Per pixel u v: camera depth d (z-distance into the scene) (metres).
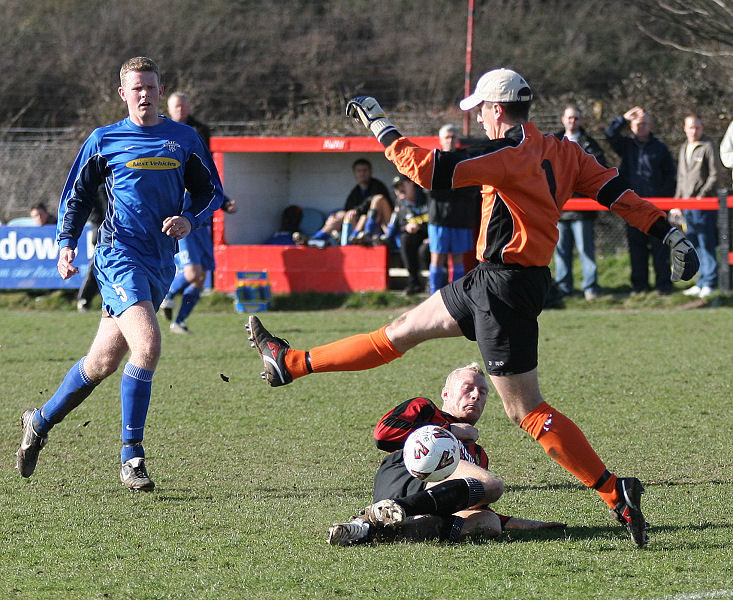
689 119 47.66
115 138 20.11
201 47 104.81
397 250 53.56
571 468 15.87
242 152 54.25
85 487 20.00
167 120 20.53
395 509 15.56
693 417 25.92
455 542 16.20
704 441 23.42
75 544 16.23
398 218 50.59
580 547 15.82
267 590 13.95
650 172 48.72
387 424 17.31
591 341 38.44
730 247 47.50
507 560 15.14
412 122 73.00
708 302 47.19
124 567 15.04
